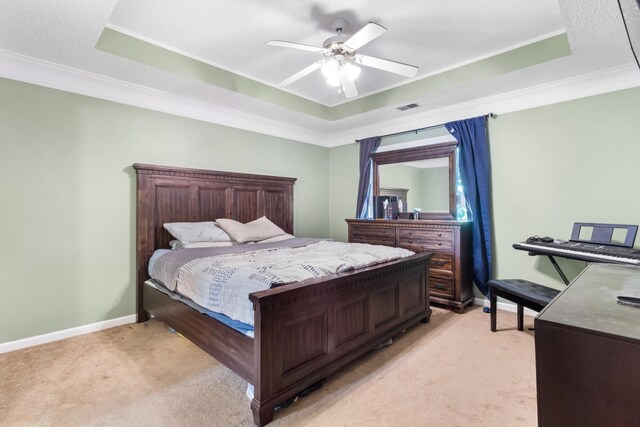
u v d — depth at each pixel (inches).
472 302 140.6
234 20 94.0
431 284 136.9
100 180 115.2
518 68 108.2
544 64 104.7
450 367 85.6
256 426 63.0
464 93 130.5
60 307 106.5
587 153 115.5
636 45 52.4
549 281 124.0
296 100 153.1
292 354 69.0
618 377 28.3
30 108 101.3
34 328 101.7
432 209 154.0
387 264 95.7
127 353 95.0
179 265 98.8
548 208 123.8
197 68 117.2
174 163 134.3
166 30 99.3
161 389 76.0
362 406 69.4
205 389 76.0
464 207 144.3
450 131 145.9
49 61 101.6
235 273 79.2
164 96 129.4
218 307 77.0
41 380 80.0
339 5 87.0
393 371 83.8
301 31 100.0
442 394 73.5
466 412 67.1
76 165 110.1
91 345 100.7
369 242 159.2
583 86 115.4
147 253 123.0
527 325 115.3
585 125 115.8
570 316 33.2
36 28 84.3
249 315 67.2
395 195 167.8
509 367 85.4
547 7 87.8
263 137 168.2
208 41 106.0
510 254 132.7
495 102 134.6
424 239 139.6
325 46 86.7
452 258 130.9
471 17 92.5
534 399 71.4
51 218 105.1
